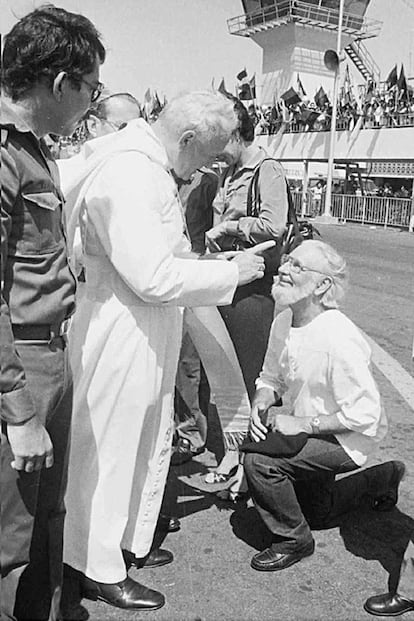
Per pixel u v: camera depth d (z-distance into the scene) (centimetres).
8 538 154
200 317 246
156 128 192
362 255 1126
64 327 164
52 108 147
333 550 241
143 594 202
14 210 140
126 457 192
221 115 187
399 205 1659
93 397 188
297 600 212
